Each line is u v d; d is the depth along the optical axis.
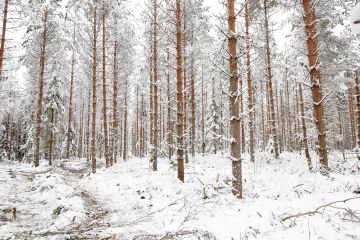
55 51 26.70
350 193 7.25
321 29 16.48
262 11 19.38
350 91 33.69
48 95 27.20
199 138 37.84
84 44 21.20
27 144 29.45
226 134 37.44
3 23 17.28
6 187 12.01
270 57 20.53
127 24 23.25
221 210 7.26
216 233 5.72
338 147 40.12
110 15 20.67
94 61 19.69
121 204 9.54
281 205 7.00
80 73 34.00
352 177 10.04
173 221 6.82
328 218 5.43
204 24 21.84
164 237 5.64
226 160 21.88
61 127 32.75
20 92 36.09
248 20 17.59
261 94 34.00
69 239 5.98
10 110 35.75
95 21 19.66
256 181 11.18
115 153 32.47
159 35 18.86
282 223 5.55
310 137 18.66
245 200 8.14
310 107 23.38
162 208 8.13
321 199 6.88
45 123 26.86
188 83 24.48
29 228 6.91
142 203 8.98
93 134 18.94
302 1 11.59
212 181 11.34
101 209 9.02
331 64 17.95
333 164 13.51
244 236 5.29
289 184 9.80
